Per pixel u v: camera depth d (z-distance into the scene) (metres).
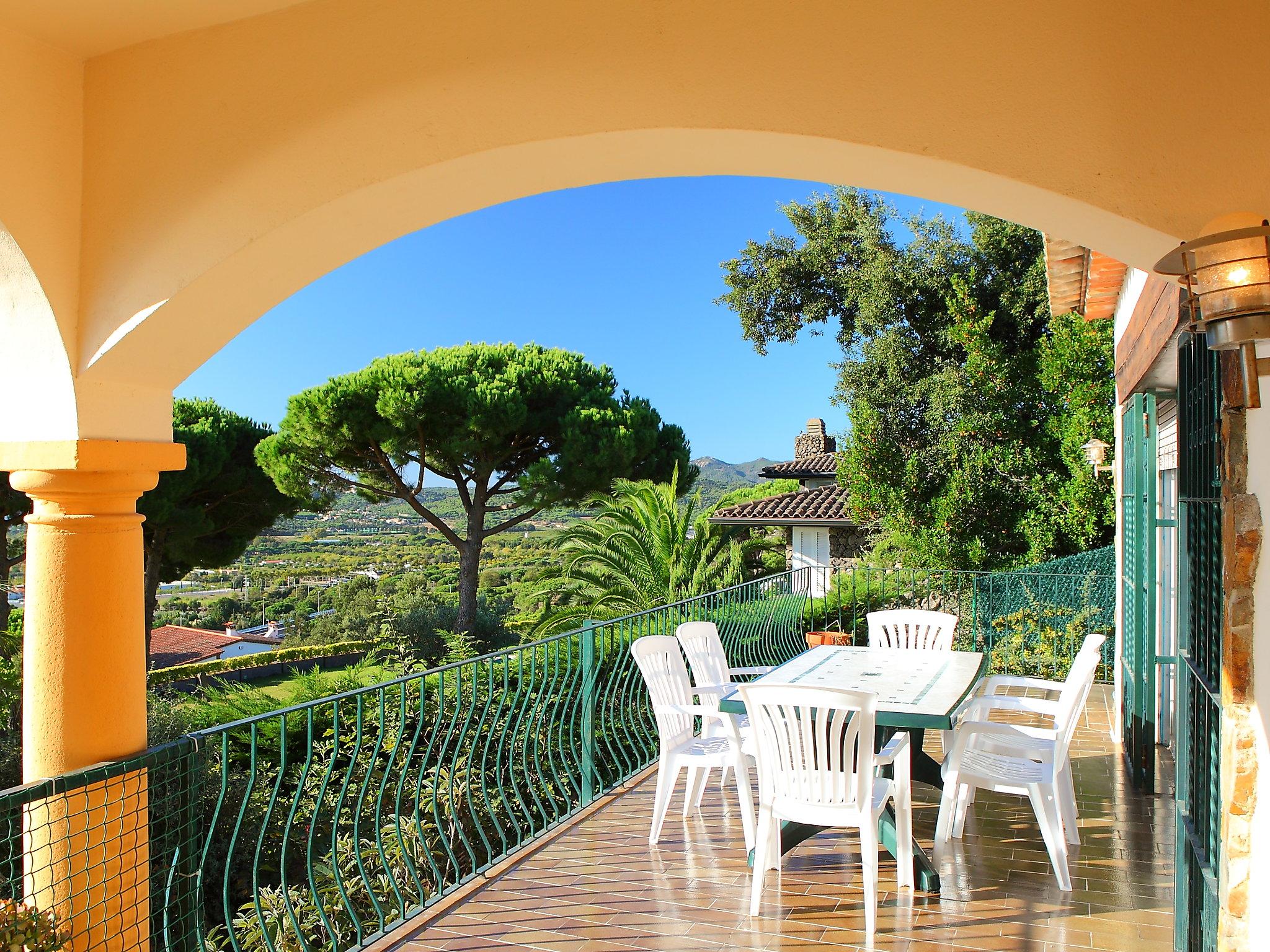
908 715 3.91
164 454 3.10
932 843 4.49
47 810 2.86
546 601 13.74
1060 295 6.32
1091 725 6.96
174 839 3.27
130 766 2.77
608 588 12.60
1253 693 2.00
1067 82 1.99
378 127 2.52
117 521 3.02
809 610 10.20
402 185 2.54
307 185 2.59
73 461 2.84
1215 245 1.72
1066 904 3.79
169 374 3.05
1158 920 3.63
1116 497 6.83
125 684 3.00
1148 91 1.94
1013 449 12.29
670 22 2.26
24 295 2.79
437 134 2.46
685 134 2.27
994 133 2.03
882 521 13.34
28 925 2.42
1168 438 6.14
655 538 12.64
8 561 15.49
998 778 4.14
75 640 2.93
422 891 3.83
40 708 2.93
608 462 17.47
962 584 11.42
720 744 4.71
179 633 19.70
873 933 3.53
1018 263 13.41
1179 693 3.06
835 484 17.73
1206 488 2.57
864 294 14.69
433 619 17.61
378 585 19.94
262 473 18.91
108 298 2.81
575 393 18.48
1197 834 2.63
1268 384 1.90
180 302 2.75
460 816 6.48
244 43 2.68
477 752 7.57
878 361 13.83
